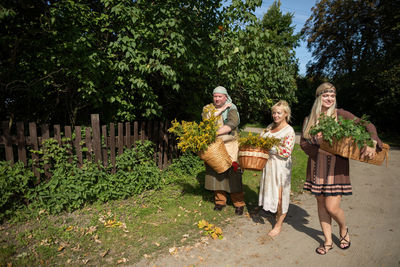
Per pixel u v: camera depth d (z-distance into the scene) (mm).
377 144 2098
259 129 20938
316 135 2406
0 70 3537
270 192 2850
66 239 2713
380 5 17766
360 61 18703
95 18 3951
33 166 3340
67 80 4145
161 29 3594
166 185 4406
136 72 3932
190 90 5066
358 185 4934
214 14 4371
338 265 2312
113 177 3830
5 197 2949
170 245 2668
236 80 5148
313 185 2449
